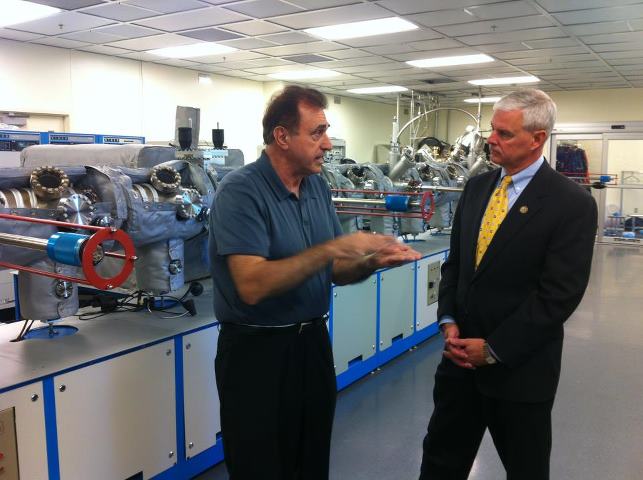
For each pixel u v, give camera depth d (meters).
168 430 2.01
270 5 5.01
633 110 9.97
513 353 1.45
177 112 2.41
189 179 2.32
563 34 5.99
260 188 1.36
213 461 2.22
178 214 2.03
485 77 9.02
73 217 1.74
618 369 3.48
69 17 5.41
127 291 2.61
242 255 1.29
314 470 1.57
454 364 1.68
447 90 10.55
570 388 3.17
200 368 2.12
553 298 1.42
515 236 1.50
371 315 3.29
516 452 1.54
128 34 6.13
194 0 4.86
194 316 2.21
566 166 10.24
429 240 4.48
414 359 3.63
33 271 1.37
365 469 2.33
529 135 1.48
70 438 1.69
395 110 13.03
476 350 1.53
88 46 6.79
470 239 1.64
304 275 1.20
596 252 8.42
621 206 9.48
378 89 10.50
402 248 1.41
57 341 1.89
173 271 2.08
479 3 4.88
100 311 2.29
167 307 2.34
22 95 6.53
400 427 2.70
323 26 5.79
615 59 7.38
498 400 1.56
